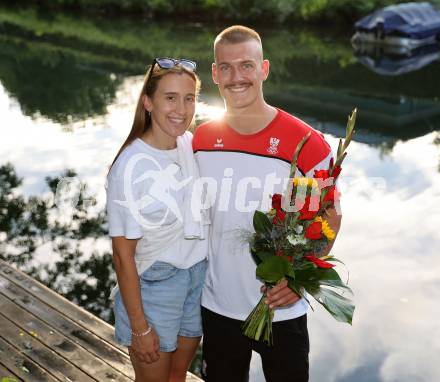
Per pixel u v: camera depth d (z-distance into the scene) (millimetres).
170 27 18125
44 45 14844
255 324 1938
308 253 1904
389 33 14539
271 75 11484
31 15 20828
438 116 8688
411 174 6398
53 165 6641
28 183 6082
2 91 10469
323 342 3697
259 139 1975
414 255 4688
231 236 2004
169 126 1885
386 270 4484
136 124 1919
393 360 3490
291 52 14078
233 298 2043
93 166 6582
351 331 3797
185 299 2051
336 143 7430
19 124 8422
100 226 5148
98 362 2678
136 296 1909
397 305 4047
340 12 17547
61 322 2973
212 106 6660
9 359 2699
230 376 2154
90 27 18203
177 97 1872
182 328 2137
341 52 14016
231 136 1995
